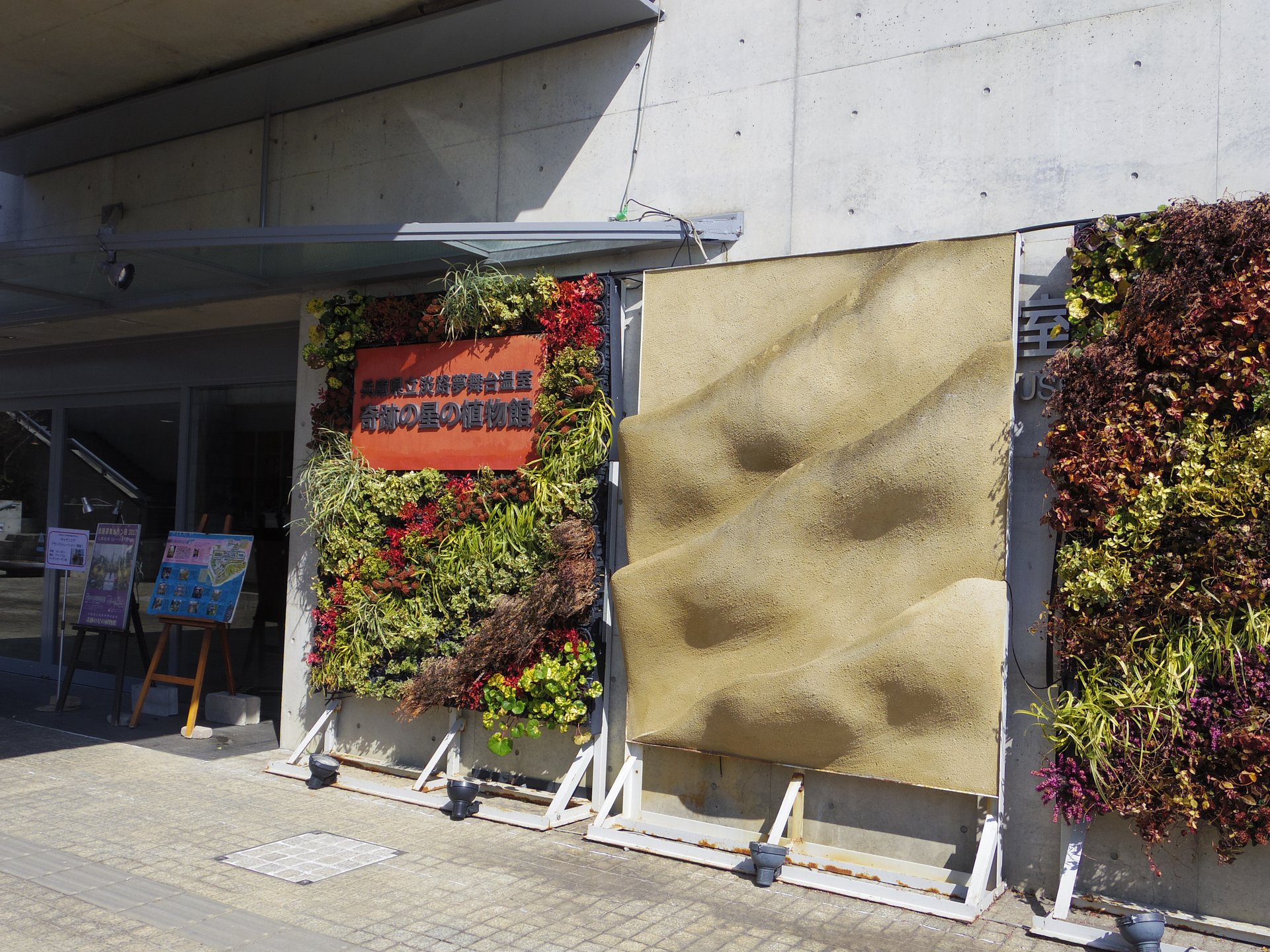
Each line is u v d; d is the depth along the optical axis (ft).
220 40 22.17
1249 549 13.30
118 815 18.34
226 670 28.22
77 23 21.40
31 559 33.06
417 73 22.63
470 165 22.08
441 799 19.47
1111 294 14.88
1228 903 13.88
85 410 31.91
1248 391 13.79
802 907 14.75
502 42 21.07
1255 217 13.71
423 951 12.98
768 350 17.38
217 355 28.63
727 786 17.70
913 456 15.80
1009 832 15.60
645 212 19.85
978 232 16.55
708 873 16.14
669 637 17.99
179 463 29.32
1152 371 14.47
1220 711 13.46
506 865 16.22
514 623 19.07
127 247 20.61
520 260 20.88
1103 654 14.34
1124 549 14.28
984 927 14.11
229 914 14.03
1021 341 15.85
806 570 16.72
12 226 30.50
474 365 20.63
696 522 18.03
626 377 19.80
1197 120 15.02
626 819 18.07
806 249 18.11
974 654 15.03
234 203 25.67
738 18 19.08
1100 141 15.69
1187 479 13.85
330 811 18.93
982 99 16.65
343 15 20.99
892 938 13.67
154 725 25.76
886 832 16.28
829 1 18.16
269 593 27.55
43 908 14.07
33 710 27.20
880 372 16.47
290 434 27.37
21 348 33.12
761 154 18.67
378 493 21.31
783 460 17.19
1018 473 15.87
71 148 27.86
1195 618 13.66
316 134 24.35
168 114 25.17
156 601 26.09
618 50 20.38
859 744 15.96
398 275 21.77
